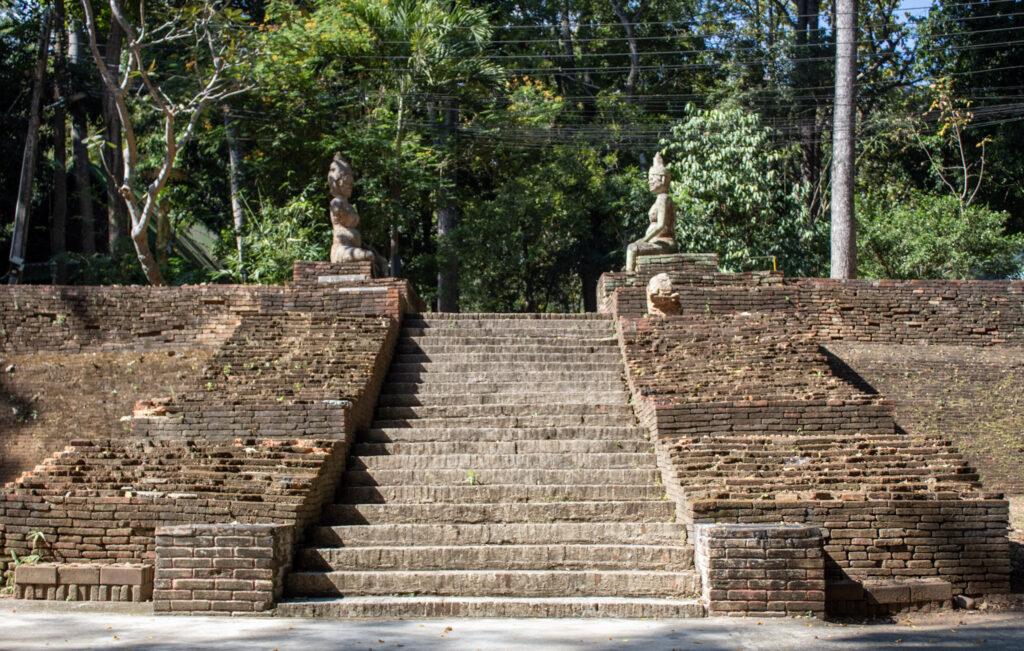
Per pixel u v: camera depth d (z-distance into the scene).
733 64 27.47
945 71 27.81
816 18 27.97
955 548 9.18
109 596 8.83
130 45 18.05
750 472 9.97
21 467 14.52
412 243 30.92
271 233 21.72
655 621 8.11
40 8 24.94
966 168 25.80
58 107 25.47
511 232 26.09
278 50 22.11
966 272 22.48
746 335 13.90
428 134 25.42
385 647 6.95
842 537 9.18
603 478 10.74
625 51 32.69
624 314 15.70
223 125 24.00
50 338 15.36
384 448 11.42
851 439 10.61
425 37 23.09
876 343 15.71
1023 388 14.89
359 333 13.80
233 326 15.42
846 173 19.92
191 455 10.15
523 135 25.94
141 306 15.59
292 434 11.16
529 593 8.77
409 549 9.18
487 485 10.50
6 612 8.42
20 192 23.14
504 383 13.34
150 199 18.75
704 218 22.55
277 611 8.28
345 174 16.64
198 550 8.42
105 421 14.65
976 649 7.16
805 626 7.98
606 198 27.84
